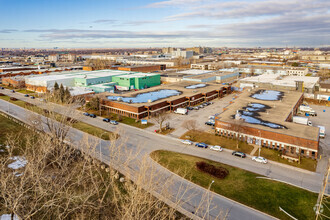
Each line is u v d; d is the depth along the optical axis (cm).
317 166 4922
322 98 11019
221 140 6253
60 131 5478
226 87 12069
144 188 2972
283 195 3919
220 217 3425
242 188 4122
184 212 3475
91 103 8831
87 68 18762
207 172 4578
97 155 5194
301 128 5884
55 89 10069
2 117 8075
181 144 6041
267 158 5266
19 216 2411
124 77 12950
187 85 12269
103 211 3123
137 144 5962
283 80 13612
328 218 3369
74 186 3609
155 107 8325
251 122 6344
